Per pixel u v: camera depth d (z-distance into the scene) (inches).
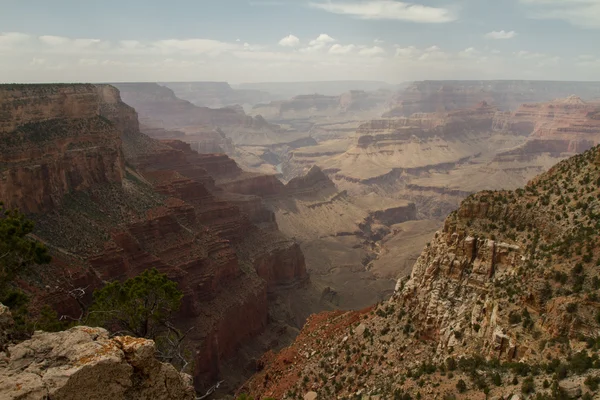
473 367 1330.0
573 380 1069.1
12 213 1747.0
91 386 725.9
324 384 1833.2
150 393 799.7
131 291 1595.7
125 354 790.5
